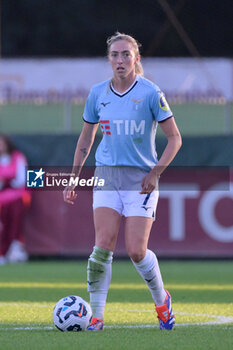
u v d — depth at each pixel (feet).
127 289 127.85
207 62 280.72
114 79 77.00
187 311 95.25
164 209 188.96
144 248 74.74
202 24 327.67
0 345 65.92
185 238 189.26
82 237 193.36
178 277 151.64
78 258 195.62
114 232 75.97
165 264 184.03
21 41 335.67
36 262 192.65
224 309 97.66
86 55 338.13
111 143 76.74
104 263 76.13
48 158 190.08
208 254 189.26
